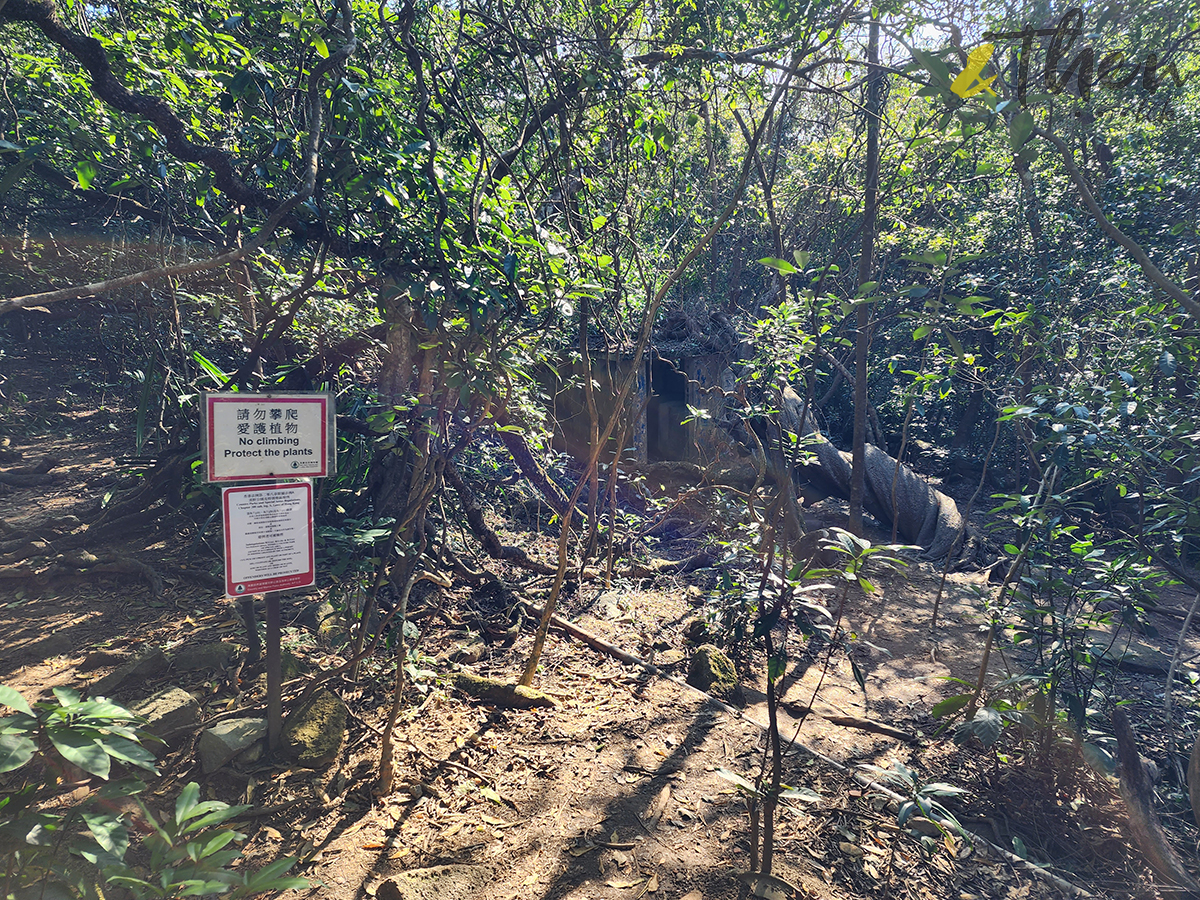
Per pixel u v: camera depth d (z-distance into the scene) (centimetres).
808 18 382
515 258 286
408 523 315
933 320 263
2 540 526
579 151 393
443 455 316
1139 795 278
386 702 341
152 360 543
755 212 798
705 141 622
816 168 839
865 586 220
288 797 273
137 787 171
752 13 430
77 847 160
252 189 312
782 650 233
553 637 435
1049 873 252
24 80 451
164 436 640
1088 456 342
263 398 271
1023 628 330
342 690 346
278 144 284
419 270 294
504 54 360
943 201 639
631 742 324
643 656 417
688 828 268
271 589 279
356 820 265
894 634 494
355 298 448
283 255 491
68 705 161
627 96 385
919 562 669
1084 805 293
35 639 389
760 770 306
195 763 283
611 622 461
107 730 165
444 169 307
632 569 561
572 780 295
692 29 403
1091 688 351
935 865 254
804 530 648
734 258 1099
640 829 267
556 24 394
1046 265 620
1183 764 328
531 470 558
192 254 545
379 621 404
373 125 292
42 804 252
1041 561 357
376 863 244
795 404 841
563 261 309
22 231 696
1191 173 595
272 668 291
